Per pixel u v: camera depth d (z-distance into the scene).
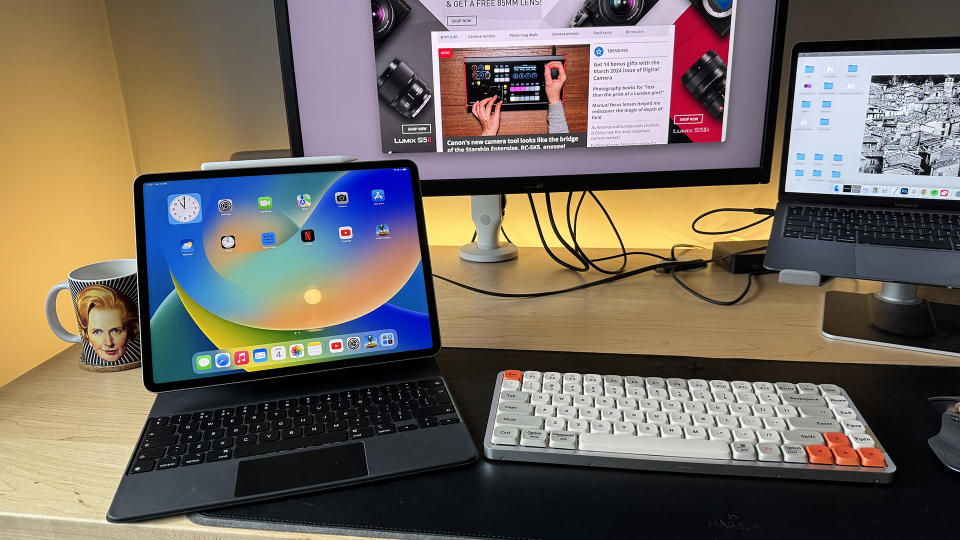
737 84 0.81
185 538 0.42
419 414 0.52
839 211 0.77
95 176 1.02
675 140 0.83
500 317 0.75
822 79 0.75
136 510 0.42
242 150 1.08
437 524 0.41
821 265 0.72
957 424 0.49
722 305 0.78
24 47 0.87
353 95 0.80
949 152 0.72
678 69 0.80
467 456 0.47
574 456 0.47
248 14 1.01
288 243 0.58
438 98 0.80
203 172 0.57
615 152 0.83
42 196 0.91
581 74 0.79
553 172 0.84
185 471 0.46
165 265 0.55
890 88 0.73
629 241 1.08
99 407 0.57
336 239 0.59
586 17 0.77
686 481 0.45
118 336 0.63
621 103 0.81
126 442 0.51
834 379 0.58
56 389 0.61
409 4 0.76
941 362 0.62
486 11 0.77
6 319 0.85
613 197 1.05
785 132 0.78
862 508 0.42
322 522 0.41
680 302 0.79
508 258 0.99
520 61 0.79
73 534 0.43
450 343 0.68
